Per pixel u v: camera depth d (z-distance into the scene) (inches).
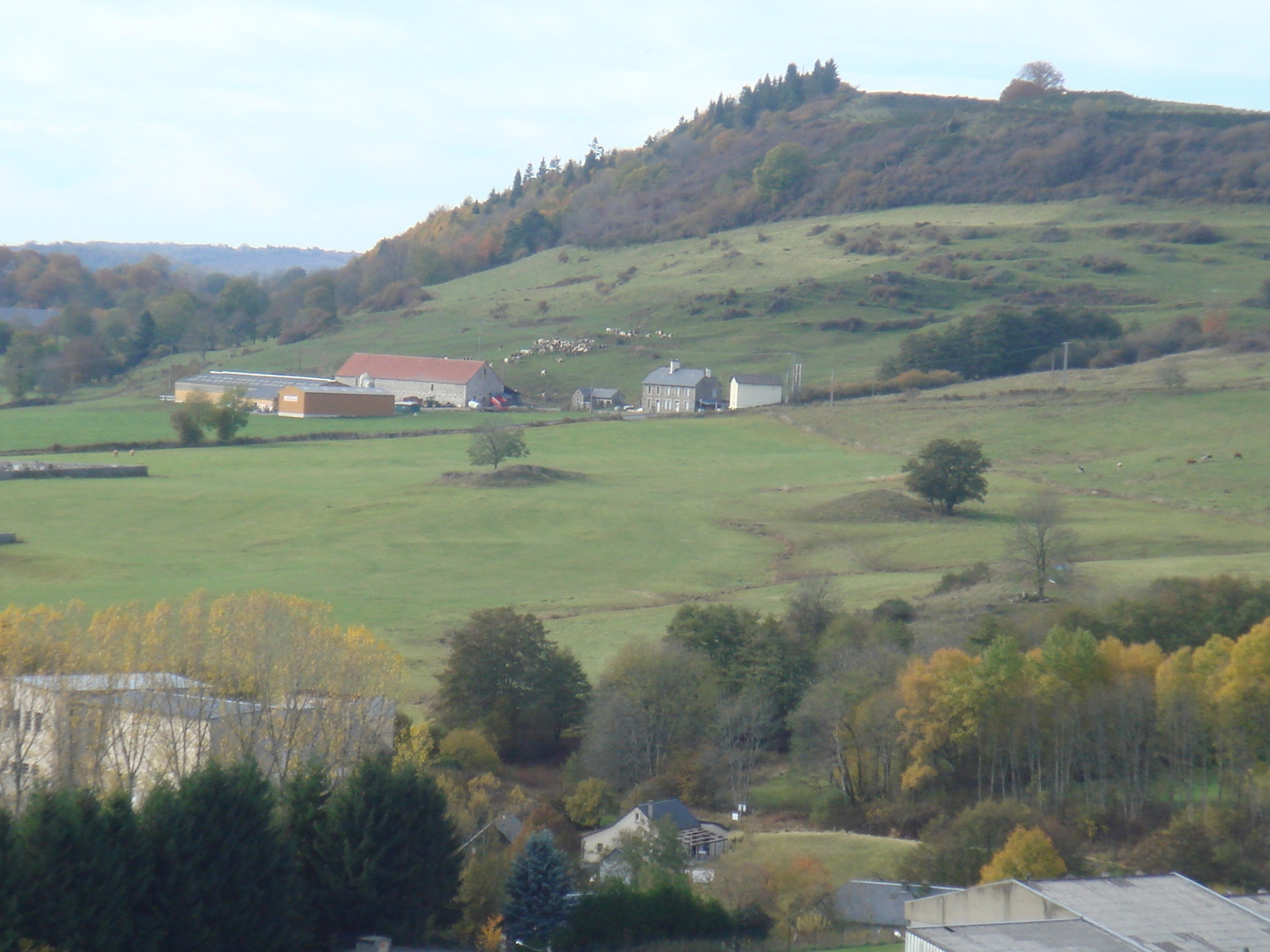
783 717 4443.9
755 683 4389.8
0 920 2153.1
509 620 4456.2
